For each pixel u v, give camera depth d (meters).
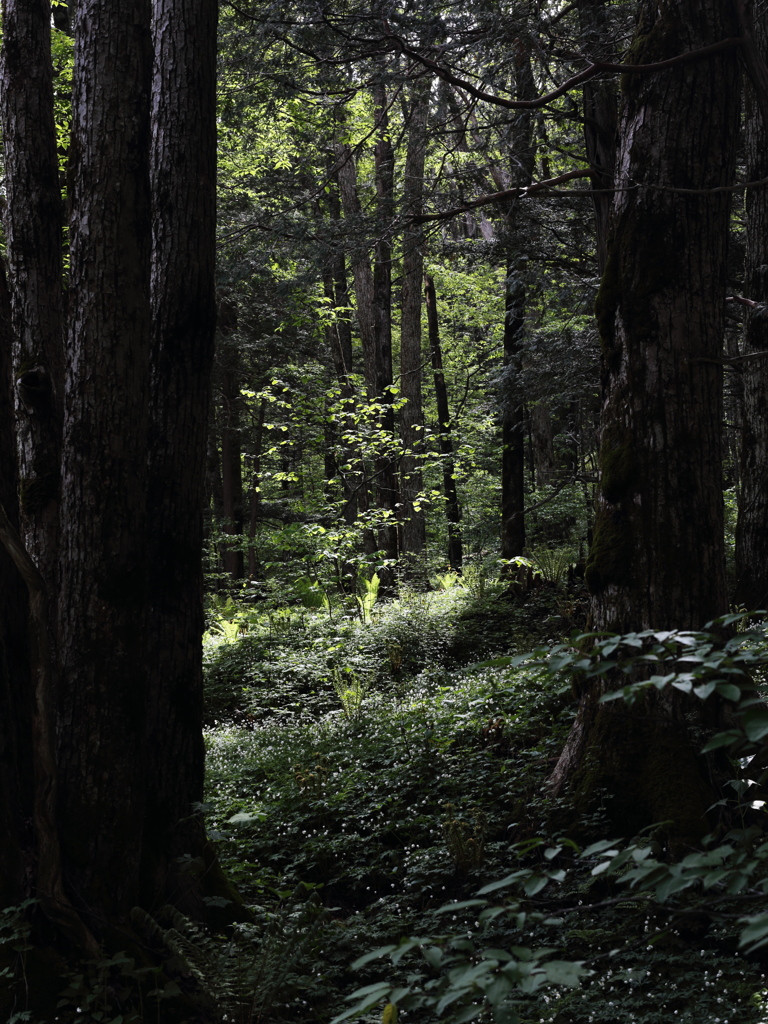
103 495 4.14
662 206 5.52
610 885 4.59
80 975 3.63
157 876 4.50
